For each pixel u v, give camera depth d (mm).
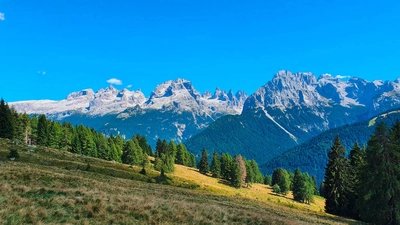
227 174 132250
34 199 19094
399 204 38406
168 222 18109
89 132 129375
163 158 117125
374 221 40500
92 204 19172
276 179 154250
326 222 36062
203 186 87375
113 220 16906
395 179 38969
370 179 40844
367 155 43094
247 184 129250
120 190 30109
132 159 120438
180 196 36500
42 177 29906
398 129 46156
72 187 27297
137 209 19734
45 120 110938
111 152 120688
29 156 64312
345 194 56625
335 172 57969
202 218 20250
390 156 40844
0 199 18031
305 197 110562
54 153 80812
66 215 16906
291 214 39281
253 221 21906
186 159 164750
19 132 106750
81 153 115312
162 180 79188
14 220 14430
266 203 57406
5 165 37062
